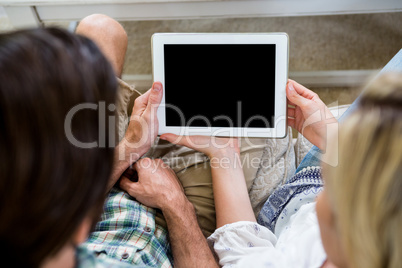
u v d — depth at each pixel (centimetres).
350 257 39
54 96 30
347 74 150
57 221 32
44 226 31
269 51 83
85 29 104
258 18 162
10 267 32
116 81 37
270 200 92
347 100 148
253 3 124
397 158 33
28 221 30
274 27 160
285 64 83
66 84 31
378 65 153
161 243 86
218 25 162
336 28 159
